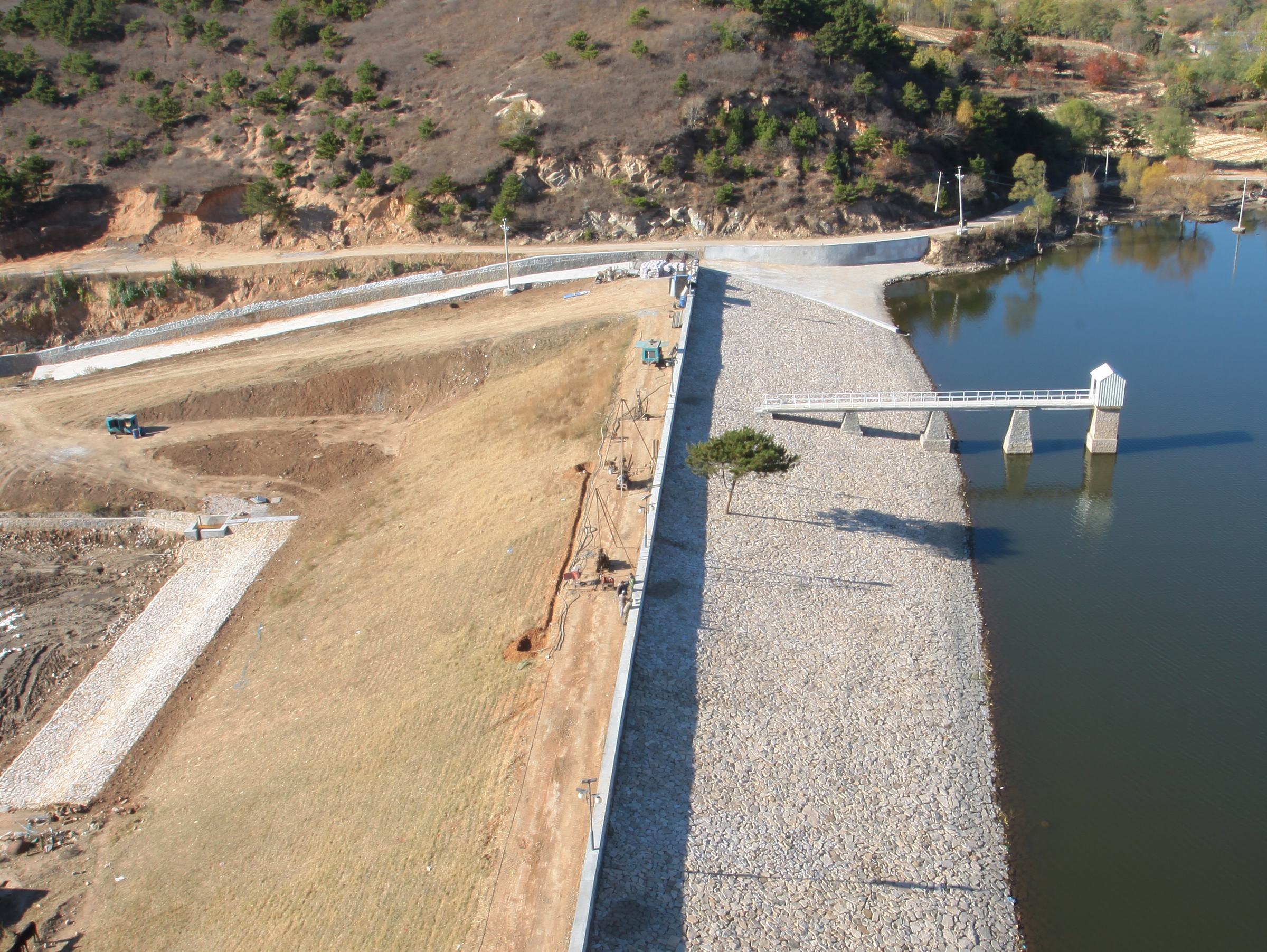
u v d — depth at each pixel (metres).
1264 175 134.88
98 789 44.78
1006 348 83.06
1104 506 58.59
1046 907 34.31
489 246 95.62
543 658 42.81
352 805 38.84
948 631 48.00
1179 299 94.00
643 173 100.56
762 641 45.38
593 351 72.00
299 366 75.81
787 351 77.38
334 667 48.28
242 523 63.03
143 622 55.50
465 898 32.88
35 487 66.56
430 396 73.19
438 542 55.84
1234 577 51.38
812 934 32.81
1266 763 40.00
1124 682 44.62
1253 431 66.44
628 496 54.25
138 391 76.25
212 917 35.94
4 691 50.72
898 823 37.44
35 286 87.94
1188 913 33.94
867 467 62.28
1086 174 121.88
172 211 98.06
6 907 38.28
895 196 107.88
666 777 37.66
